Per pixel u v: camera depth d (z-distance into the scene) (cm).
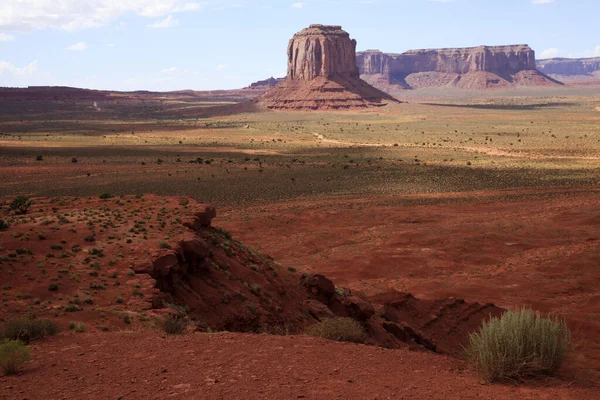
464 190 8706
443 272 4422
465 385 903
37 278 1711
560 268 4391
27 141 16550
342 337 1347
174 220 2397
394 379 938
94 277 1767
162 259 1881
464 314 2933
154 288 1712
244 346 1138
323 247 5281
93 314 1452
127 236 2147
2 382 957
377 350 1133
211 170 10969
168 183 9344
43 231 2167
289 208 7206
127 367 1012
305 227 6134
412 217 6494
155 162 12156
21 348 1034
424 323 2694
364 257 4775
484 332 966
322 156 13475
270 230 6000
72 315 1437
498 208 7119
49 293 1609
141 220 2409
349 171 10844
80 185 9075
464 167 11319
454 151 14475
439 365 1031
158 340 1195
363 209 7062
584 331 2909
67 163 11881
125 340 1204
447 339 2644
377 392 872
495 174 10288
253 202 7838
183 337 1222
